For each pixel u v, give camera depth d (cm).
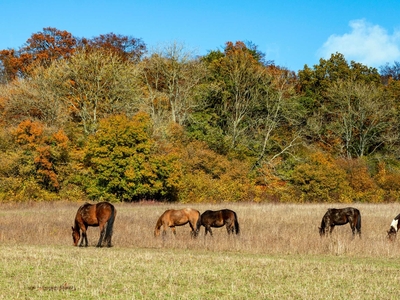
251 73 5978
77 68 5275
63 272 1243
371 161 5975
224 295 1046
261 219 2719
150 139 4644
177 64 5719
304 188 4975
